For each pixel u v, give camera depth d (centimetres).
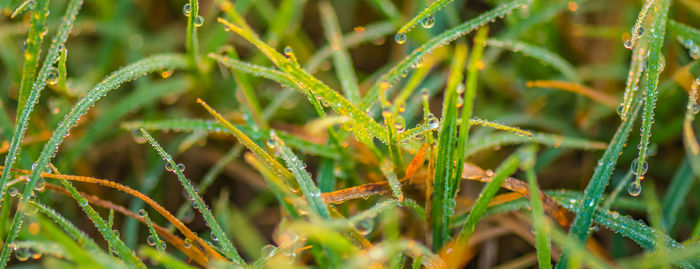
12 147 25
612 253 28
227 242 25
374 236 27
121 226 31
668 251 24
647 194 29
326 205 24
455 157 25
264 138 27
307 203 25
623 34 30
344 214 27
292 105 32
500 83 32
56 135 25
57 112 29
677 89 29
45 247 23
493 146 29
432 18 26
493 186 24
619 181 30
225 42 31
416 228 27
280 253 25
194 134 29
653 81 24
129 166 32
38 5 26
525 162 23
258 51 31
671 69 30
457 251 25
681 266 24
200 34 33
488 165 30
